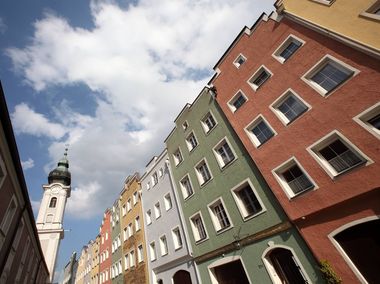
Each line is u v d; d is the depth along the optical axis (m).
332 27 12.10
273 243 12.12
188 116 21.98
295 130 12.54
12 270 15.92
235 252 14.12
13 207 14.39
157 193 24.55
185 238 18.50
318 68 12.48
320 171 10.97
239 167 15.43
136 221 27.59
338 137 10.78
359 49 10.67
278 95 14.01
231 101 17.42
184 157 21.17
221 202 16.05
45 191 53.62
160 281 20.94
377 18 10.46
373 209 8.91
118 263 30.70
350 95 10.63
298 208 11.40
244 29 17.73
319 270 9.96
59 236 48.31
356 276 8.80
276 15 15.84
